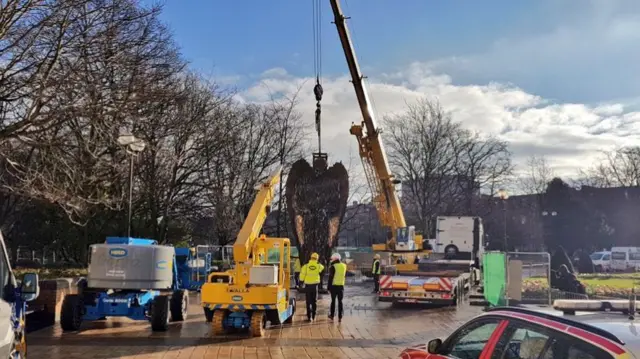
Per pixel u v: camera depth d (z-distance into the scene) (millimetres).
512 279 15828
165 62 24328
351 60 21938
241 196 39531
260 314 13695
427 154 56906
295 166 25766
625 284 26688
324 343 12789
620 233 68688
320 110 22219
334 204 25812
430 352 5754
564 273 20141
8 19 15508
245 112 42688
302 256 25766
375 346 12445
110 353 11430
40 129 16750
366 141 25281
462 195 60250
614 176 73000
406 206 61906
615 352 3617
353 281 36688
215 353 11516
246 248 14141
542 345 4297
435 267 25781
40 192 17109
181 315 16469
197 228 40344
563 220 67438
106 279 14305
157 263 14594
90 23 17469
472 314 18516
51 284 15070
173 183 32312
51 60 16797
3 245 6984
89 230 32719
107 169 21234
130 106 19172
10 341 6547
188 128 31391
